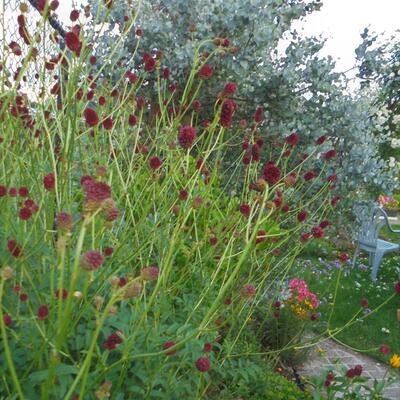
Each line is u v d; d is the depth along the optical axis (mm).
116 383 1842
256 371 2785
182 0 4273
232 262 2961
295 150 4488
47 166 2662
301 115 4543
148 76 4320
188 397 2131
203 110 4570
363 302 2855
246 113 4590
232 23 4113
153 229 2295
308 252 7852
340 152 4555
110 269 2148
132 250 2361
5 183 2303
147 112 4633
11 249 1749
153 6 4684
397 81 8109
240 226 2711
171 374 2027
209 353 2119
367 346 4965
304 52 4551
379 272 7914
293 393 3264
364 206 4738
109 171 2637
